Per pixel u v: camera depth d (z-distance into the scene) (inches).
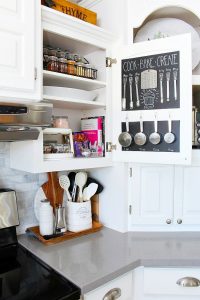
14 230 53.4
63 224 57.2
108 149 58.5
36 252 49.5
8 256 48.4
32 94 43.9
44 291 37.4
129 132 55.8
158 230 61.3
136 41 62.8
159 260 47.1
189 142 49.0
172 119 50.8
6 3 39.8
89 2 64.4
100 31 54.6
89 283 38.6
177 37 49.7
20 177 57.6
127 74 55.7
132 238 56.9
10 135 43.3
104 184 63.5
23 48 41.8
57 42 55.2
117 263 45.0
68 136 56.4
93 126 61.5
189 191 61.1
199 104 64.6
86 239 56.0
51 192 60.8
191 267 48.9
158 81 52.1
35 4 43.5
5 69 40.2
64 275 40.9
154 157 52.8
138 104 54.6
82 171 66.7
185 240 56.5
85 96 55.0
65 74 50.9
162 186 60.5
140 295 48.7
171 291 48.8
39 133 46.9
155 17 63.6
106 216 63.4
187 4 55.8
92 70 58.3
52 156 50.5
